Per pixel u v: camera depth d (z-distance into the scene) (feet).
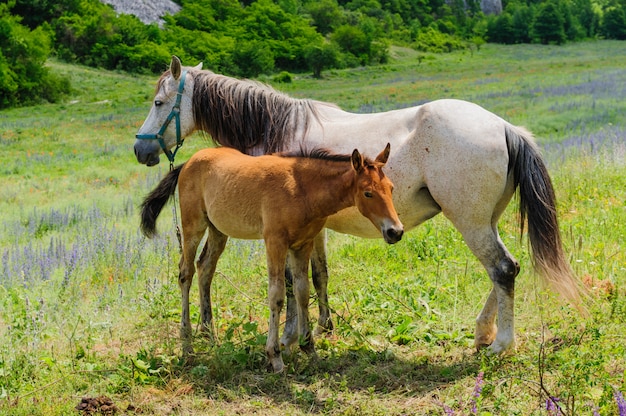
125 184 56.29
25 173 63.10
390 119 18.54
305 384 16.99
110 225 38.17
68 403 16.02
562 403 13.70
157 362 18.08
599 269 22.12
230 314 22.17
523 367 16.10
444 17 346.13
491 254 17.46
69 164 68.64
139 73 183.52
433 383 16.47
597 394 14.29
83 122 107.76
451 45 284.61
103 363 18.33
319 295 20.38
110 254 28.63
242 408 15.81
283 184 16.79
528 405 14.47
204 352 18.60
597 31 358.23
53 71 164.96
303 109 20.25
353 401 15.61
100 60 183.52
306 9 278.46
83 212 42.34
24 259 28.55
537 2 410.11
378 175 15.44
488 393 14.34
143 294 23.29
